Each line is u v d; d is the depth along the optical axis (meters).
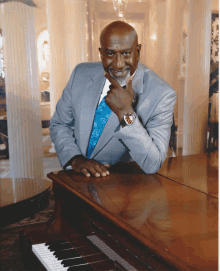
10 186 3.00
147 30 5.26
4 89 5.00
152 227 0.91
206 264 0.70
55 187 1.53
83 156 1.73
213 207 1.08
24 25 4.74
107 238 1.03
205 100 5.43
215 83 5.58
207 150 5.65
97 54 5.16
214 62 5.47
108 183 1.39
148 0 5.19
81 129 1.82
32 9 4.80
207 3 5.19
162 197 1.19
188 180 1.46
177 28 5.27
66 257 1.16
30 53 4.83
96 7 5.05
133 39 1.49
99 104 1.81
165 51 5.31
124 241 0.94
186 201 1.14
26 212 2.45
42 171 5.11
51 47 5.05
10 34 4.70
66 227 1.38
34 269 1.27
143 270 0.86
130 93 1.55
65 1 4.98
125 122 1.53
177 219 0.97
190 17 5.22
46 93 5.49
